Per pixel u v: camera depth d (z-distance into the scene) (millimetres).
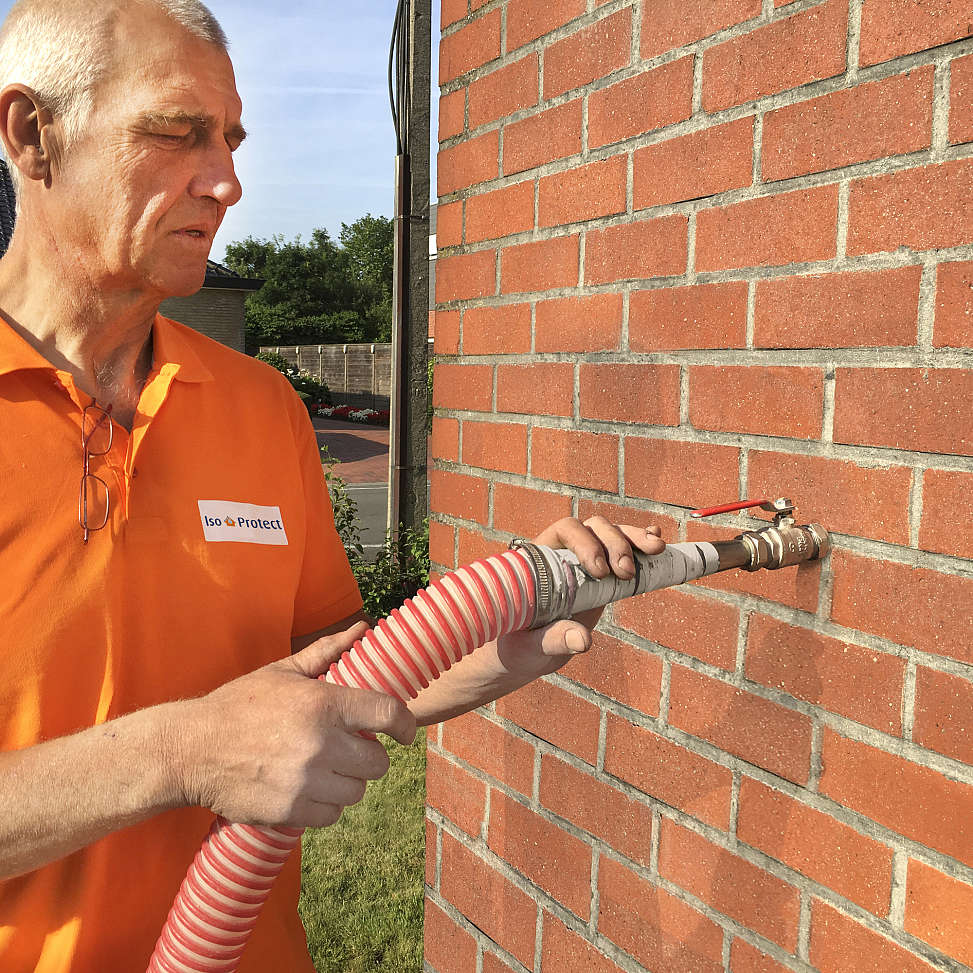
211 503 1266
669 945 1454
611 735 1551
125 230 1063
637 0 1421
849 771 1170
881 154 1083
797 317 1199
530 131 1668
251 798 883
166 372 1246
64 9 1026
